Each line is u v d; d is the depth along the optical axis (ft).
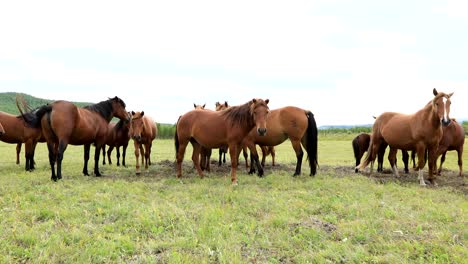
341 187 27.12
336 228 16.85
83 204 20.71
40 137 39.14
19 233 15.56
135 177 32.68
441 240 15.06
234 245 14.58
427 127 29.55
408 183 30.71
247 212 19.77
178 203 21.49
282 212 19.54
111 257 13.53
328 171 37.83
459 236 15.84
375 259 13.20
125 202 21.20
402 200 23.32
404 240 15.15
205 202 21.99
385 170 39.81
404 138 31.99
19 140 37.93
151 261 12.92
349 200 22.59
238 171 38.17
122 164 43.98
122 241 14.93
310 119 32.86
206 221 17.58
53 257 13.23
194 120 30.53
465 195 26.02
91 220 17.93
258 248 14.57
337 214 19.65
